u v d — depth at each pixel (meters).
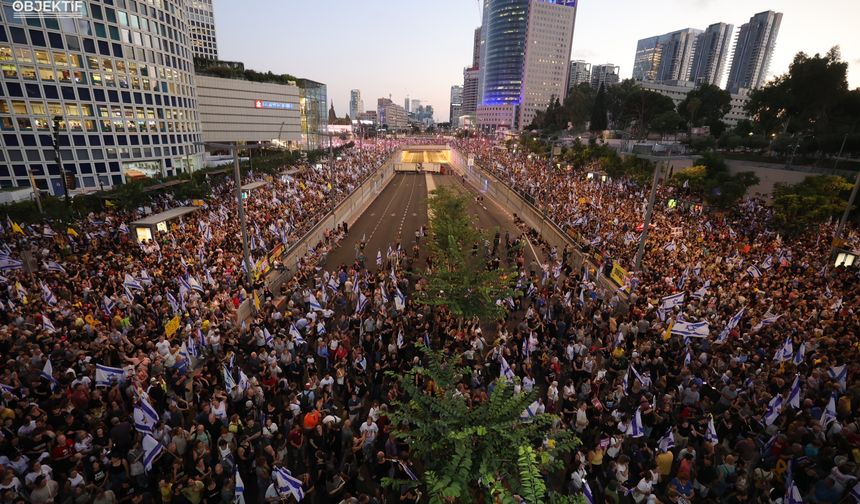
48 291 19.03
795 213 33.41
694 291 21.30
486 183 70.56
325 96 133.25
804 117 63.56
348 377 14.40
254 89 103.06
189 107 78.44
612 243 30.92
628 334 17.69
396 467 11.09
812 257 27.36
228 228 32.03
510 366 14.91
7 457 10.25
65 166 58.38
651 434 13.15
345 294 24.25
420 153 154.75
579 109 131.88
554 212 42.69
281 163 75.31
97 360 14.90
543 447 8.46
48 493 9.20
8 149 53.91
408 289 24.44
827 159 54.25
